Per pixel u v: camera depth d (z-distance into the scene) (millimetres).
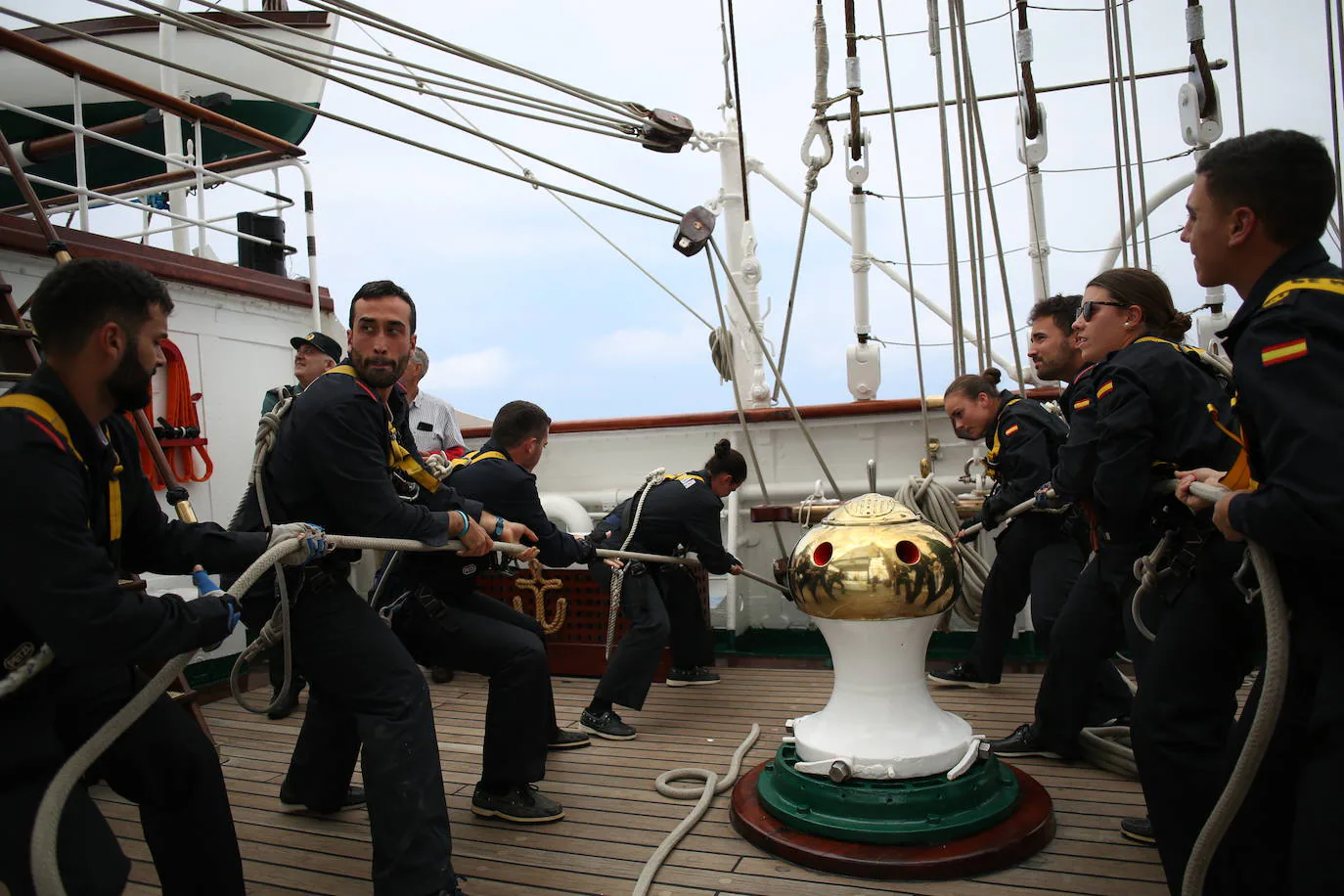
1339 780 1426
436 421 5371
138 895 2578
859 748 2633
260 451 2438
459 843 2799
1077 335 2613
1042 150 4980
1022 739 3271
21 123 10062
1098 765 3150
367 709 2305
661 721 4000
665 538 4000
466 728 4031
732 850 2658
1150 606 2191
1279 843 1717
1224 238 1604
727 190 6293
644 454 5754
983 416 3746
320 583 2303
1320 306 1438
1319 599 1518
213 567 2076
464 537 2600
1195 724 1990
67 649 1537
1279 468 1415
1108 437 2186
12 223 4078
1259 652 2047
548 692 3576
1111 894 2301
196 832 1998
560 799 3137
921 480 4328
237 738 4016
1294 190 1533
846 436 5340
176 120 7250
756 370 6211
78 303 1630
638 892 2389
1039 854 2529
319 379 2416
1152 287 2457
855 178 5496
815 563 2709
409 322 2447
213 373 5102
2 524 1503
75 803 1616
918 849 2453
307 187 5691
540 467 5949
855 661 2719
